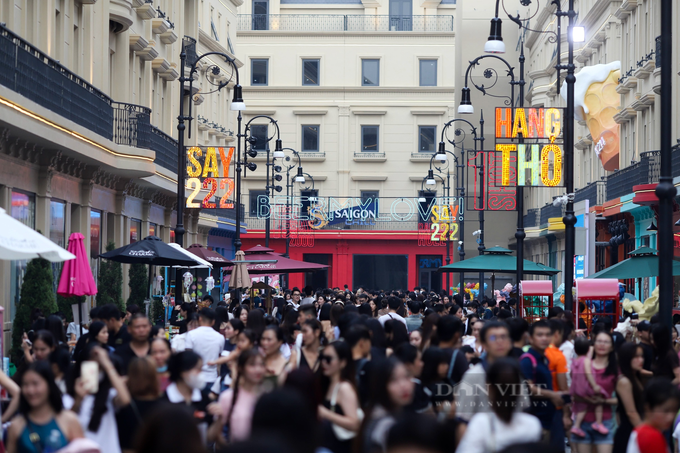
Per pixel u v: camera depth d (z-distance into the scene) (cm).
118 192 2970
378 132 6838
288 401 454
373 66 6912
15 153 2062
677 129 3016
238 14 7056
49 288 1866
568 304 2072
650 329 1213
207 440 886
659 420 732
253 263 3136
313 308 1495
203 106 4928
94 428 802
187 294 3173
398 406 740
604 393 1039
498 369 713
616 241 3806
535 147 2403
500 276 5378
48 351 1050
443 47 6875
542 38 5788
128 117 2747
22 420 750
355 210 6306
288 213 6012
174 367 909
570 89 2119
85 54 2627
